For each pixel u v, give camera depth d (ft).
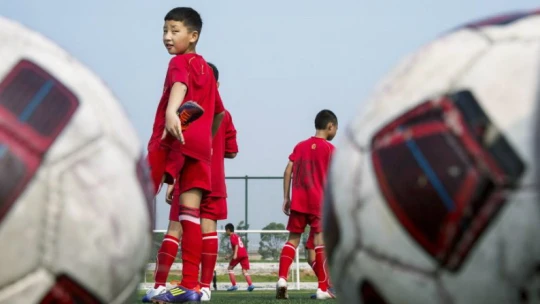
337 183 7.71
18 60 7.00
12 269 6.45
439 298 6.86
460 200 6.69
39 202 6.56
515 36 7.26
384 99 7.61
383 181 7.16
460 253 6.70
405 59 7.97
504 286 6.55
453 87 7.09
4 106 6.68
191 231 17.30
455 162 6.76
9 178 6.45
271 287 66.13
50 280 6.61
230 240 61.93
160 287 19.06
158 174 16.66
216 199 20.03
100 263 6.82
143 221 7.34
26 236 6.49
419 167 6.93
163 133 16.31
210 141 17.34
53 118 6.84
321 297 26.71
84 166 6.85
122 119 7.52
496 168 6.59
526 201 6.47
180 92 16.44
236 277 68.13
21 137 6.62
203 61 17.78
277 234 68.64
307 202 26.50
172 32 18.26
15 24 7.45
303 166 26.50
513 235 6.49
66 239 6.64
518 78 6.89
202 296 18.83
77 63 7.56
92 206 6.77
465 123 6.84
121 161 7.18
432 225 6.81
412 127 7.12
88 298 6.83
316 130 26.81
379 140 7.33
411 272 6.98
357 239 7.39
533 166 6.50
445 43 7.64
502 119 6.72
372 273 7.30
